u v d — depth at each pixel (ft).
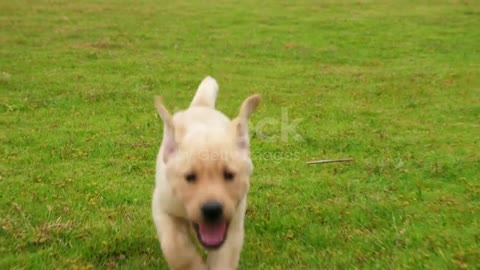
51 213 20.22
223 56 56.18
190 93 41.47
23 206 20.81
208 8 86.48
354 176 25.08
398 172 25.57
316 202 21.81
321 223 20.06
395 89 43.14
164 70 48.47
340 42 64.08
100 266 17.08
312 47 61.46
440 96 41.34
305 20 76.69
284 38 65.72
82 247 17.80
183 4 90.58
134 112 35.45
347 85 44.88
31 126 32.35
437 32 69.46
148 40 62.39
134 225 19.31
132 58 52.95
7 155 27.14
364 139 30.40
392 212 20.74
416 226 19.43
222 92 41.81
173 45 60.29
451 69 51.03
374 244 18.20
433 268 16.49
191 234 16.37
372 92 42.27
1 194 22.00
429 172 25.49
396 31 70.03
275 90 42.68
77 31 65.46
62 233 18.60
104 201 21.67
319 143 29.76
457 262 16.72
